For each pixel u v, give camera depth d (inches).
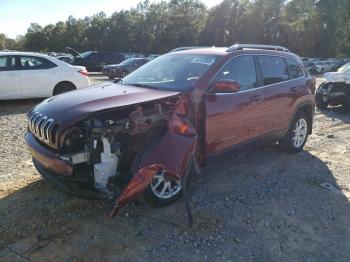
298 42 2370.8
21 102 457.4
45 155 147.3
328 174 215.2
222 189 188.5
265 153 249.0
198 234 147.6
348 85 417.7
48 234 145.1
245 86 197.8
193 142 152.4
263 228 153.6
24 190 182.4
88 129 143.0
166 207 166.7
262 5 2466.8
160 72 195.3
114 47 2952.8
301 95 240.4
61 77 447.8
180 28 2709.2
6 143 265.4
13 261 129.6
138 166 145.3
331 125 350.9
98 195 143.3
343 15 2199.8
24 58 429.4
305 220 160.9
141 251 136.3
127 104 148.9
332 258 135.6
